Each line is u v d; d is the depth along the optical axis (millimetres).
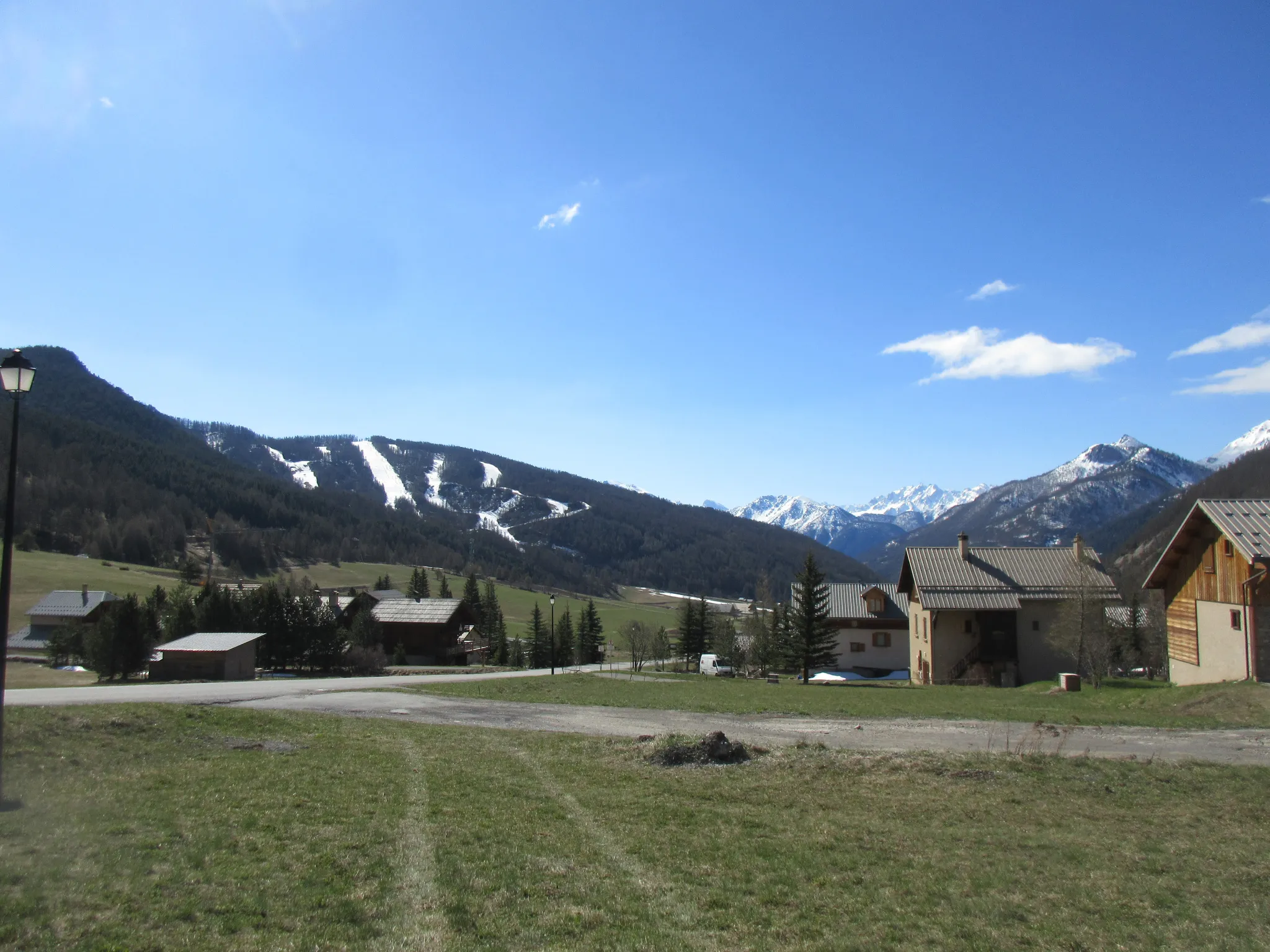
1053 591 55250
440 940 7973
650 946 8141
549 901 9328
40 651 77062
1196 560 35375
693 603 94188
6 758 13992
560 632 98562
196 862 9562
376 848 10789
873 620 76125
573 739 21547
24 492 143750
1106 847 12141
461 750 19438
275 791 13586
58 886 8344
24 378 12109
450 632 83625
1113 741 20703
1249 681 29828
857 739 21656
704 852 11586
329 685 37938
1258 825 13414
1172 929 9008
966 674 54688
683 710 29125
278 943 7559
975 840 12430
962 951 8352
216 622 60312
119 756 15320
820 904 9648
